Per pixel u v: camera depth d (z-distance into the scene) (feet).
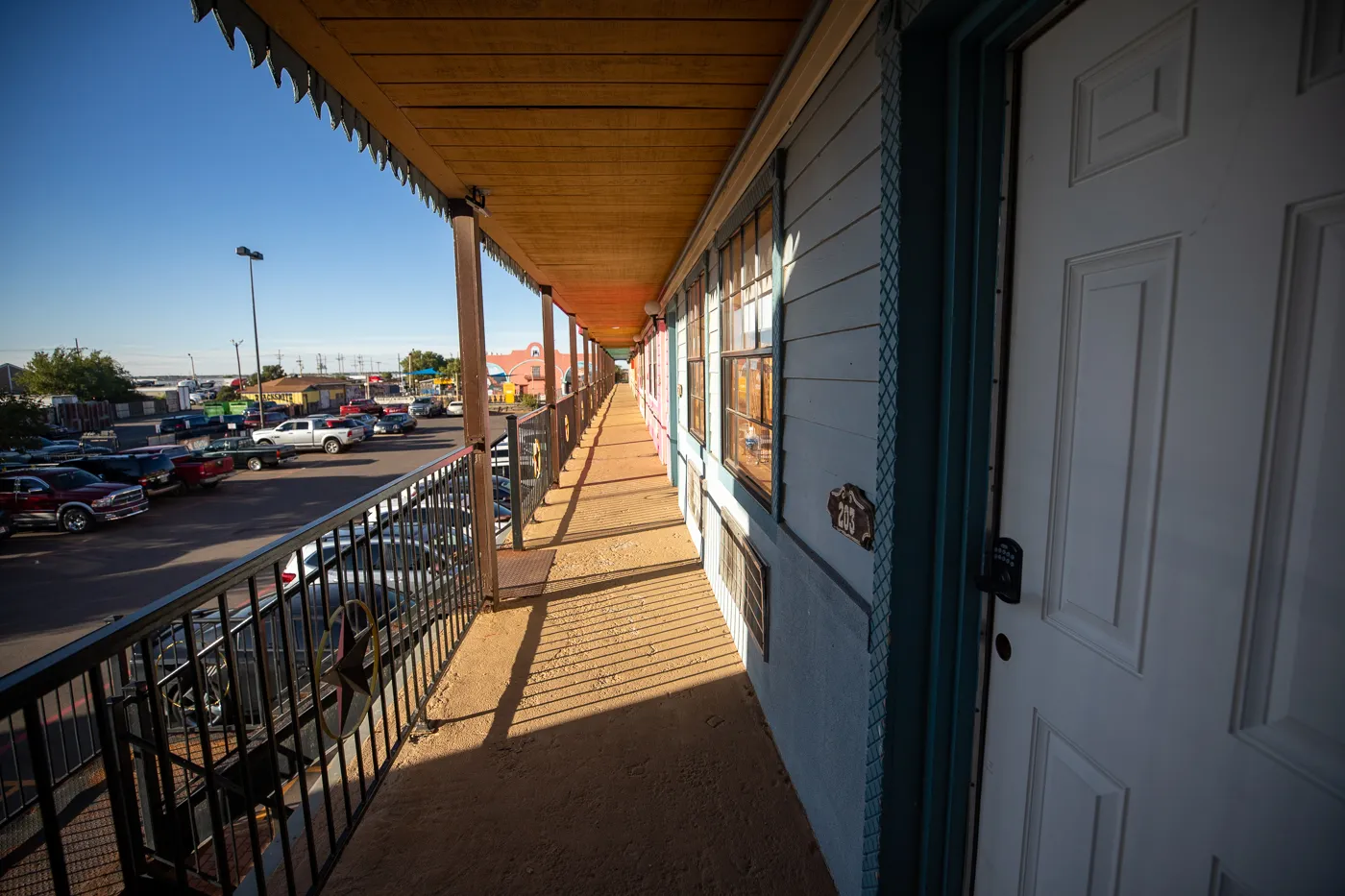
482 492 13.37
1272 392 2.57
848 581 6.08
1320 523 2.43
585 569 16.35
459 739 8.95
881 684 5.00
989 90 4.18
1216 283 2.78
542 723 9.32
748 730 9.09
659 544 18.65
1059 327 3.83
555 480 29.04
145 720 7.86
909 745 5.01
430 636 9.80
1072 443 3.74
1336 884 2.39
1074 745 3.79
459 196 12.75
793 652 7.89
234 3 5.82
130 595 37.27
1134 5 3.17
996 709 4.60
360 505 7.08
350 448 102.89
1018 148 4.16
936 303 4.57
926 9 4.01
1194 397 2.92
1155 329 3.12
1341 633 2.36
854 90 5.64
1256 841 2.68
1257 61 2.56
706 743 8.79
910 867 5.20
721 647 11.69
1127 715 3.37
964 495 4.57
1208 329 2.84
